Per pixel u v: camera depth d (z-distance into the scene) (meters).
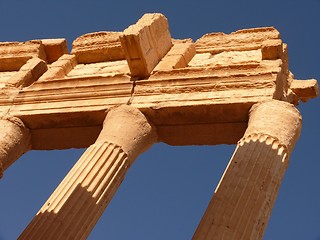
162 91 19.47
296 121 17.16
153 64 20.95
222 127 18.67
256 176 15.12
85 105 19.98
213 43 23.56
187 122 18.91
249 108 18.06
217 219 14.18
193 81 19.36
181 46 22.86
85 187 16.09
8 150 19.59
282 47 20.92
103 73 22.81
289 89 21.31
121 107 19.20
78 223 15.27
